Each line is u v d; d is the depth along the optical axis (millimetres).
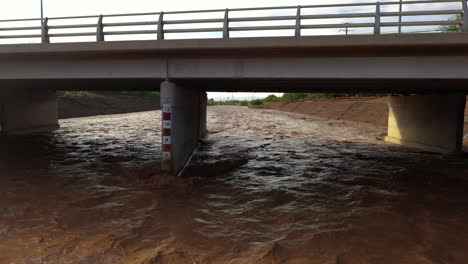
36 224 7801
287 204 9648
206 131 27000
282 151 19531
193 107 18359
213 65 12164
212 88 21891
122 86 21172
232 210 9070
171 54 12102
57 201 9562
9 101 24281
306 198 10234
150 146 20312
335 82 14055
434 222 8172
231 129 32062
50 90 28422
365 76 11047
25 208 8906
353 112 45312
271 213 8867
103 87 23188
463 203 9703
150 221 8109
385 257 6328
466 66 10258
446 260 6230
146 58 12555
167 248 6590
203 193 10688
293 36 10570
